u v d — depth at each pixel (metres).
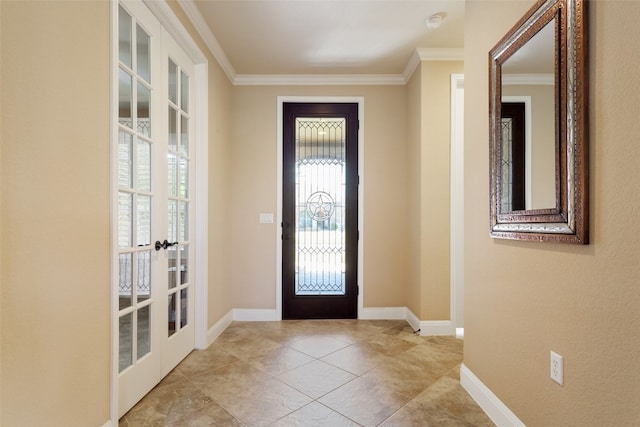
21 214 1.04
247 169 3.42
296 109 3.47
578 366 1.13
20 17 1.03
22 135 1.04
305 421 1.65
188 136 2.50
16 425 1.03
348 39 2.76
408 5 2.32
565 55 1.15
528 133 1.37
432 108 2.96
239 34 2.68
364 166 3.44
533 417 1.37
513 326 1.51
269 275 3.41
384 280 3.43
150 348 1.94
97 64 1.40
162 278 2.07
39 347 1.11
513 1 1.53
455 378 2.12
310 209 3.51
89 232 1.35
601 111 1.03
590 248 1.08
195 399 1.85
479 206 1.83
